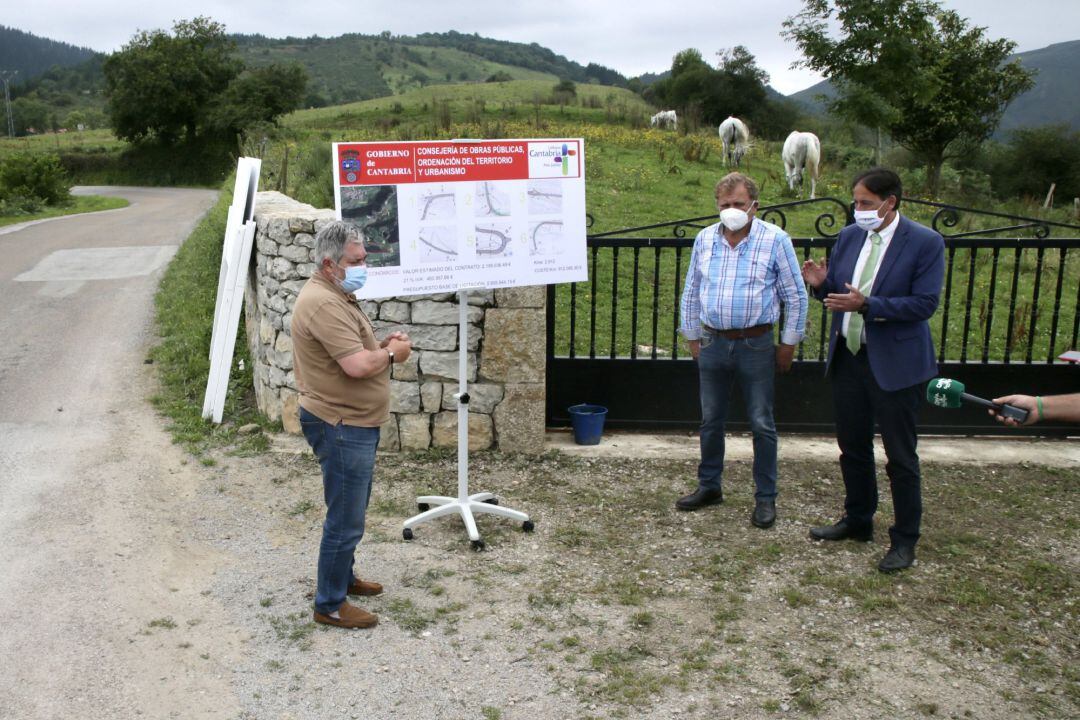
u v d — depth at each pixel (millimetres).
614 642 3738
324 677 3486
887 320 4234
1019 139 40000
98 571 4328
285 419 6289
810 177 18906
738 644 3725
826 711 3271
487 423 6004
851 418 4527
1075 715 3271
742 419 6500
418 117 35625
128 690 3385
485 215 4664
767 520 4887
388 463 5844
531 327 5820
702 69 63469
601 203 14570
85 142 75562
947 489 5504
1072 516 5121
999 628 3879
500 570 4391
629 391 6461
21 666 3521
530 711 3271
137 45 64750
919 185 28125
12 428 6480
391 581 4273
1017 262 6262
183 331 9219
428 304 5805
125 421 6656
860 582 4258
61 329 9641
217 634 3791
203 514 5035
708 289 4773
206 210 26906
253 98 63156
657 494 5391
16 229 21062
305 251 5871
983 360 6395
